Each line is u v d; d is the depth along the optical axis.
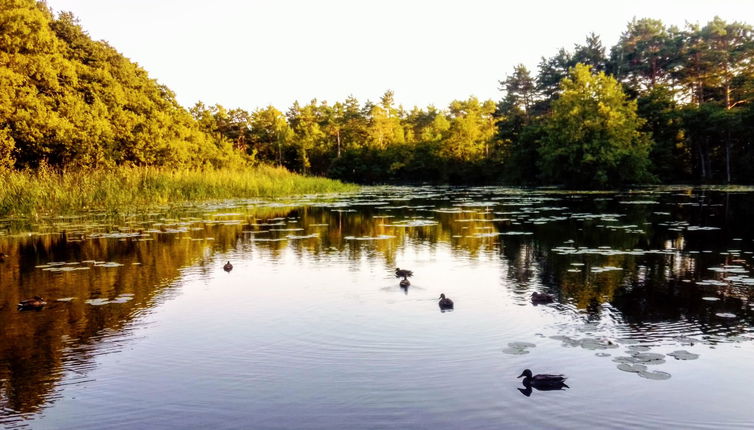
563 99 45.56
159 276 11.12
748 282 9.83
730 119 43.69
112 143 38.84
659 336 6.95
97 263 12.59
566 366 5.97
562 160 45.72
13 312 8.55
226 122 87.38
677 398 5.19
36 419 4.95
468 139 68.38
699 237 15.48
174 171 40.72
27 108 32.84
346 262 12.45
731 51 50.59
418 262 12.33
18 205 23.92
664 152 48.41
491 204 29.69
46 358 6.51
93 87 43.44
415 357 6.32
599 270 11.10
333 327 7.49
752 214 21.56
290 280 10.58
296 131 90.81
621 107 43.78
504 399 5.20
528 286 9.78
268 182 41.41
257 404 5.18
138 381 5.78
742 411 4.93
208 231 18.31
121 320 8.03
